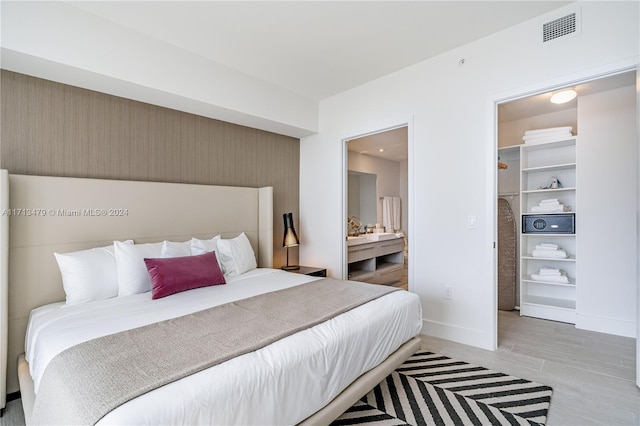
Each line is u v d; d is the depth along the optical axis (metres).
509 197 3.91
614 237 2.94
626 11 2.01
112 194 2.51
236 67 3.04
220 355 1.22
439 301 2.87
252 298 2.08
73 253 2.18
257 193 3.70
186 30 2.41
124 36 2.33
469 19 2.35
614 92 2.95
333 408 1.45
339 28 2.43
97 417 0.87
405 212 6.95
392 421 1.68
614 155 2.95
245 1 2.09
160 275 2.20
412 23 2.38
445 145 2.83
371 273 4.92
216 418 1.01
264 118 3.34
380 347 1.81
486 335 2.59
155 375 1.07
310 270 3.70
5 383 1.90
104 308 1.90
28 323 2.05
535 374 2.16
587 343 2.69
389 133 4.41
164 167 2.94
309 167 4.14
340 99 3.72
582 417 1.69
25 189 2.10
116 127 2.63
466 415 1.73
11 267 2.04
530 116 3.78
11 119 2.14
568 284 3.23
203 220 3.14
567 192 3.49
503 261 3.75
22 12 1.90
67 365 1.17
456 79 2.76
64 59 2.05
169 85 2.58
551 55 2.28
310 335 1.48
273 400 1.18
